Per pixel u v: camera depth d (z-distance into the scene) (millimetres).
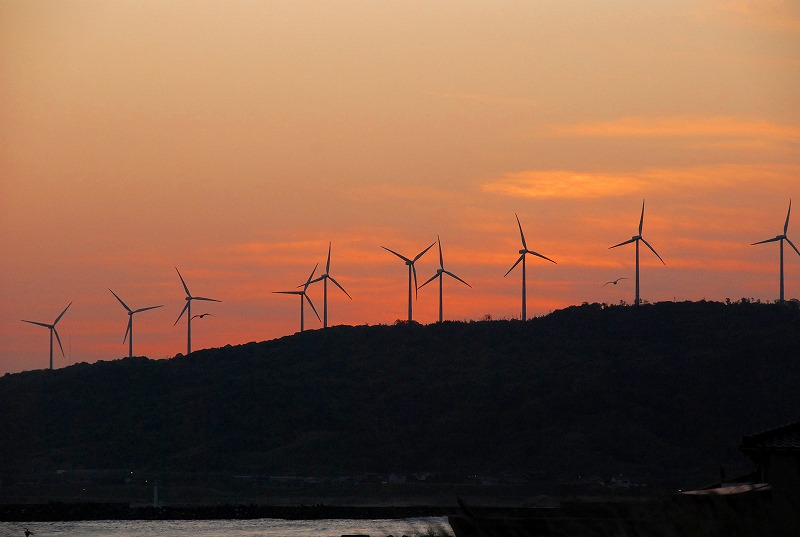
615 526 87875
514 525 109812
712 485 142625
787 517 78875
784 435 127062
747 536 78312
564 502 120688
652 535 82562
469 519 113688
